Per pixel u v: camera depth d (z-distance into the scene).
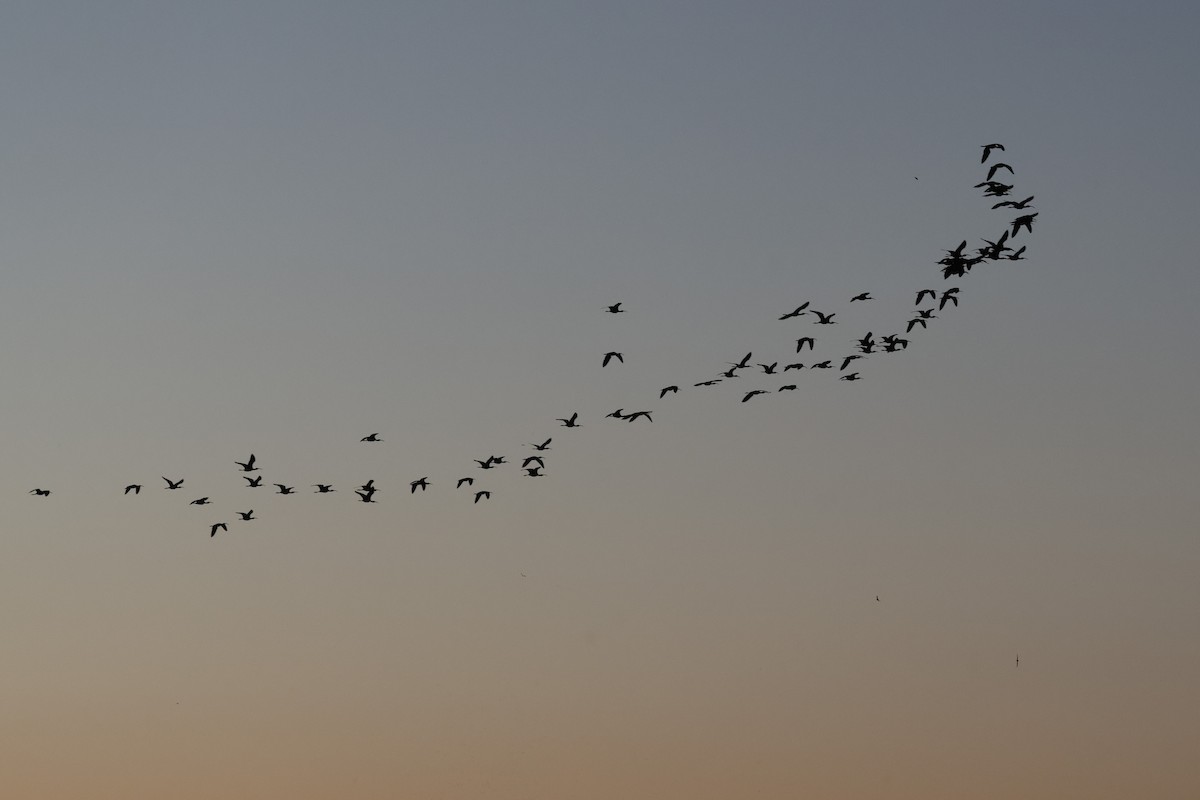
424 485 157.00
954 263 129.25
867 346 143.62
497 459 157.00
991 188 127.25
